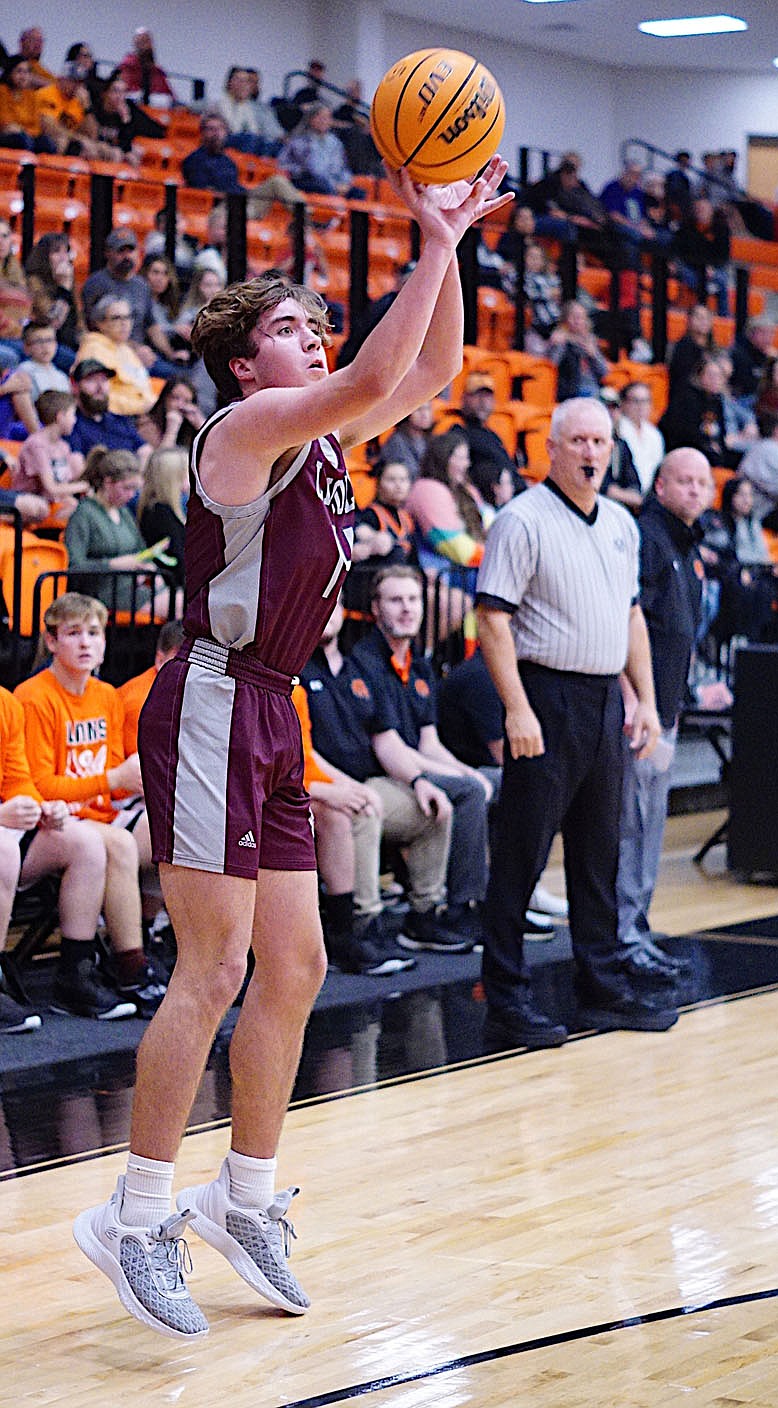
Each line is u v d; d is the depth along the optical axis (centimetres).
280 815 378
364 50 1939
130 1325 375
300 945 380
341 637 952
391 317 329
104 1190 469
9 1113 541
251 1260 377
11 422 1076
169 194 1245
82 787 695
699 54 2172
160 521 924
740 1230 437
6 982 671
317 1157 502
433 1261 414
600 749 647
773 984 746
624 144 2177
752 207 2172
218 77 1886
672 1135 525
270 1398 335
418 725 825
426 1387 339
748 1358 352
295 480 361
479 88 362
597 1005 673
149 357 1173
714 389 1535
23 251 1173
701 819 1240
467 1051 628
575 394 1470
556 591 630
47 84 1532
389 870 848
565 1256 417
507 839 643
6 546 884
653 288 1620
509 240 1647
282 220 1599
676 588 746
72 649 688
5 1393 339
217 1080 582
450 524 1092
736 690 1004
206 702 365
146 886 710
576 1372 345
